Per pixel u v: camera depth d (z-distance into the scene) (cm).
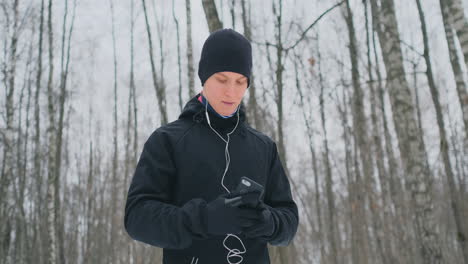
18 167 1329
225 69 117
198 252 110
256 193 93
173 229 96
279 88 482
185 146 116
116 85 1647
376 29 723
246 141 127
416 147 486
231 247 112
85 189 2131
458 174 1195
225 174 116
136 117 1473
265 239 108
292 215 123
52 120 1112
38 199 1384
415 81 1279
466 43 431
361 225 1027
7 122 1054
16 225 1266
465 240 580
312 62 643
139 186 109
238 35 124
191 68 848
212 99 123
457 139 1309
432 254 450
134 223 102
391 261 922
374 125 1105
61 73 1310
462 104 541
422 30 619
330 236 1199
